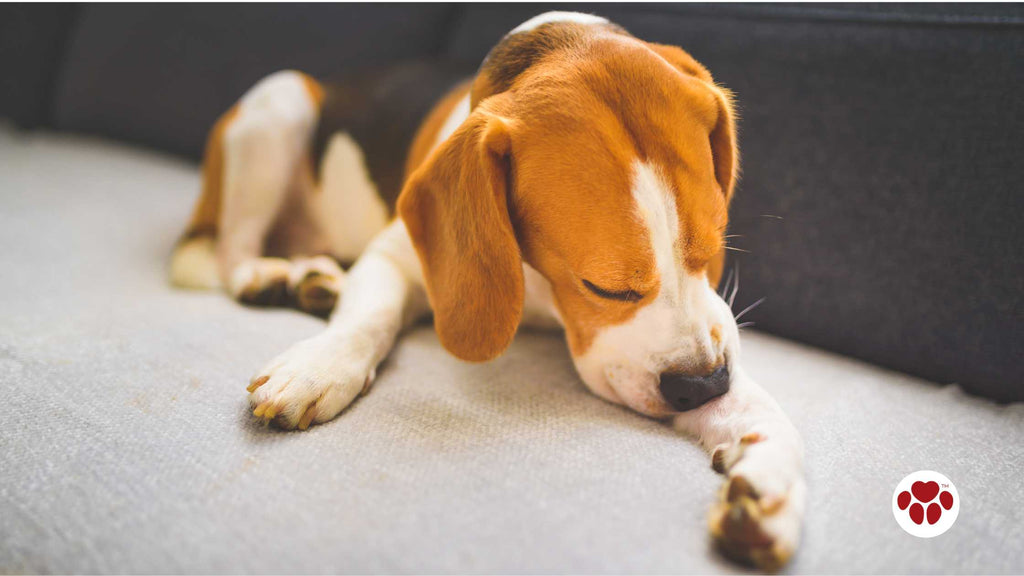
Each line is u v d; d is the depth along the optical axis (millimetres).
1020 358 1512
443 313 1403
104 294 1919
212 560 908
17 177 2961
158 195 2910
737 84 1911
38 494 1031
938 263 1611
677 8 2098
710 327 1312
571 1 2352
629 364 1348
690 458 1197
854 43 1756
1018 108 1531
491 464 1116
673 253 1286
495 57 1613
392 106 2273
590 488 1059
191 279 2117
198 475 1078
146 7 3459
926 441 1305
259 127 2309
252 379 1303
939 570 944
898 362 1683
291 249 2549
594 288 1342
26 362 1426
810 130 1798
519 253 1353
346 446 1163
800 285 1808
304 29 3062
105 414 1249
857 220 1724
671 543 953
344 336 1418
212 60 3252
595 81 1368
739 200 1897
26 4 3896
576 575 884
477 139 1351
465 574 882
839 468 1177
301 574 883
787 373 1589
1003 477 1194
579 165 1301
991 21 1599
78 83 3637
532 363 1584
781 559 919
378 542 934
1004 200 1534
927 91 1646
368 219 2283
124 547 932
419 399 1354
